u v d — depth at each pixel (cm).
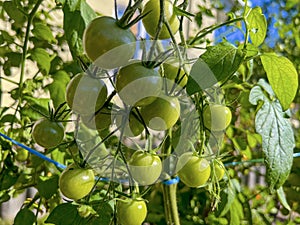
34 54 48
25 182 50
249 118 67
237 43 53
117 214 30
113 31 23
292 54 75
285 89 31
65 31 32
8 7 47
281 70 31
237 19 33
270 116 36
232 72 28
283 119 36
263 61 31
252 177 81
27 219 44
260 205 71
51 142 31
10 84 73
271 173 33
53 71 50
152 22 29
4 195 49
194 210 59
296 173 58
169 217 40
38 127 30
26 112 46
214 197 33
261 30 32
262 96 38
